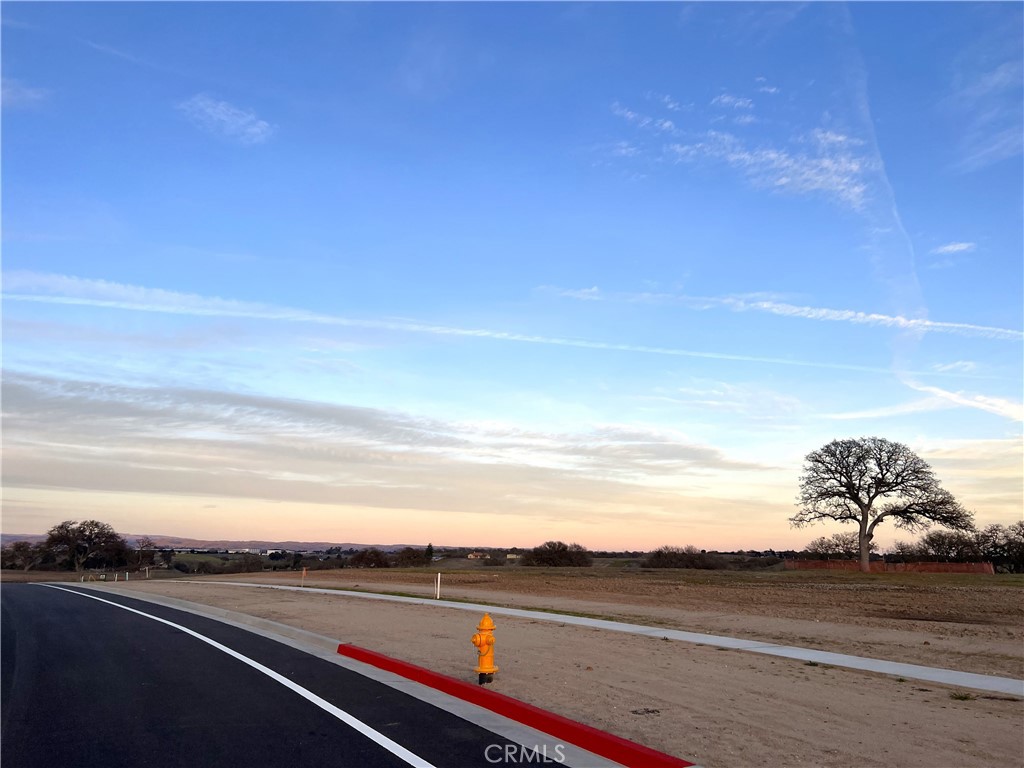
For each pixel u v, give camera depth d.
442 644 14.81
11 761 7.34
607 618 20.70
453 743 7.91
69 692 10.71
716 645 14.59
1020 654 14.38
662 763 6.98
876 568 69.75
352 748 7.68
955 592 32.22
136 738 8.12
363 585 37.53
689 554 76.56
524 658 12.91
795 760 7.02
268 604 25.47
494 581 42.25
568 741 8.04
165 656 14.10
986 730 8.09
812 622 20.19
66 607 26.70
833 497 65.06
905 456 63.41
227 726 8.62
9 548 109.75
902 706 9.25
